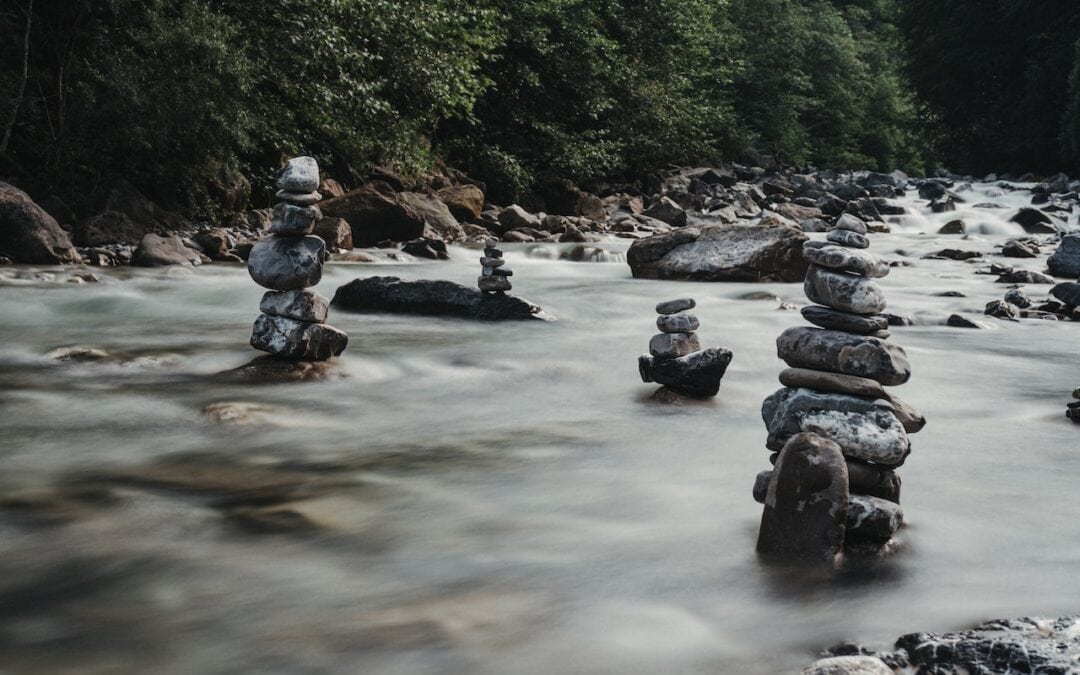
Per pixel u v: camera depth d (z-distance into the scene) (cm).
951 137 4269
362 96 1862
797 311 1024
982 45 3869
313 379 689
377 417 592
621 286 1266
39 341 824
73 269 1249
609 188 2870
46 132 1597
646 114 3078
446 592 333
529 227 2078
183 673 278
